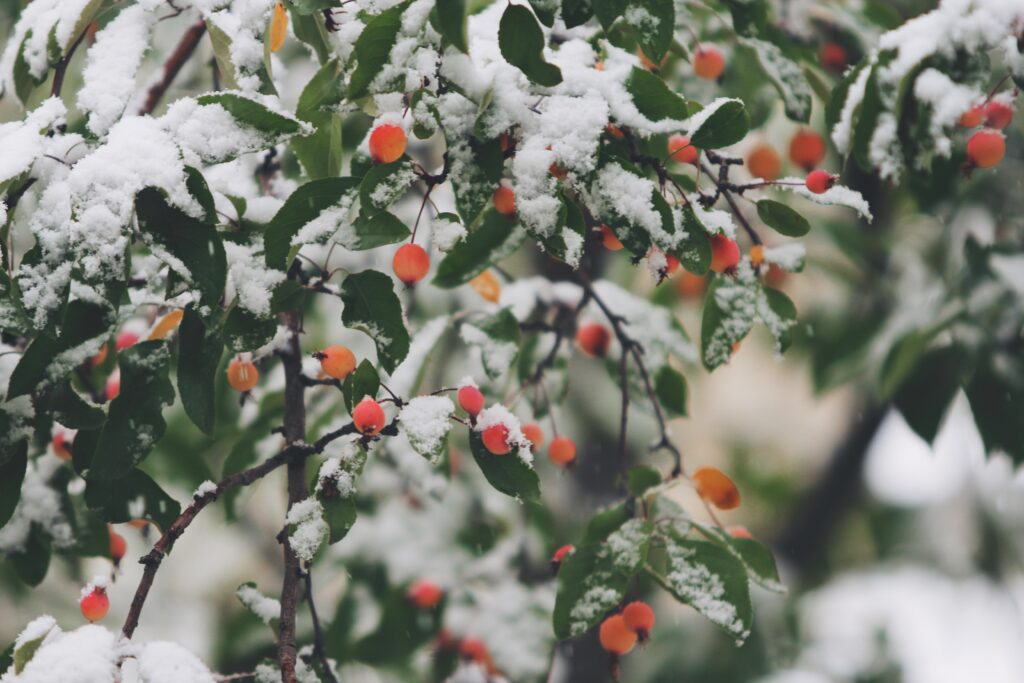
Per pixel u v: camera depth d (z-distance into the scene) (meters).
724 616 0.89
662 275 0.86
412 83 0.85
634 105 0.86
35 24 0.91
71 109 1.05
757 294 0.94
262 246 0.88
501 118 0.85
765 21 0.99
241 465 1.07
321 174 0.93
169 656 0.85
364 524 1.19
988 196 1.15
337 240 0.86
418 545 1.19
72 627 1.26
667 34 0.86
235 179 0.92
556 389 1.09
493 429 0.86
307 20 0.92
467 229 0.85
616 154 0.86
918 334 1.13
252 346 0.87
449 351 1.23
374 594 1.17
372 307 0.87
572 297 1.10
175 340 0.96
